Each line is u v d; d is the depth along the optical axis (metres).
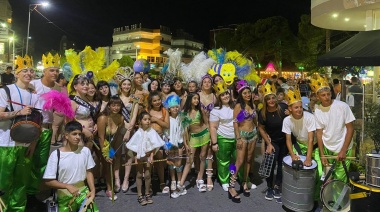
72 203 4.07
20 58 4.46
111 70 8.52
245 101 5.49
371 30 7.39
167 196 5.57
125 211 4.92
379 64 6.11
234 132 5.67
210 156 5.96
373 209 3.88
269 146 5.46
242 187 5.84
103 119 5.38
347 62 6.68
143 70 10.40
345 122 4.75
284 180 4.91
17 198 4.26
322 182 4.94
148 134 5.18
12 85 4.39
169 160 5.55
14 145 4.15
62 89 5.61
